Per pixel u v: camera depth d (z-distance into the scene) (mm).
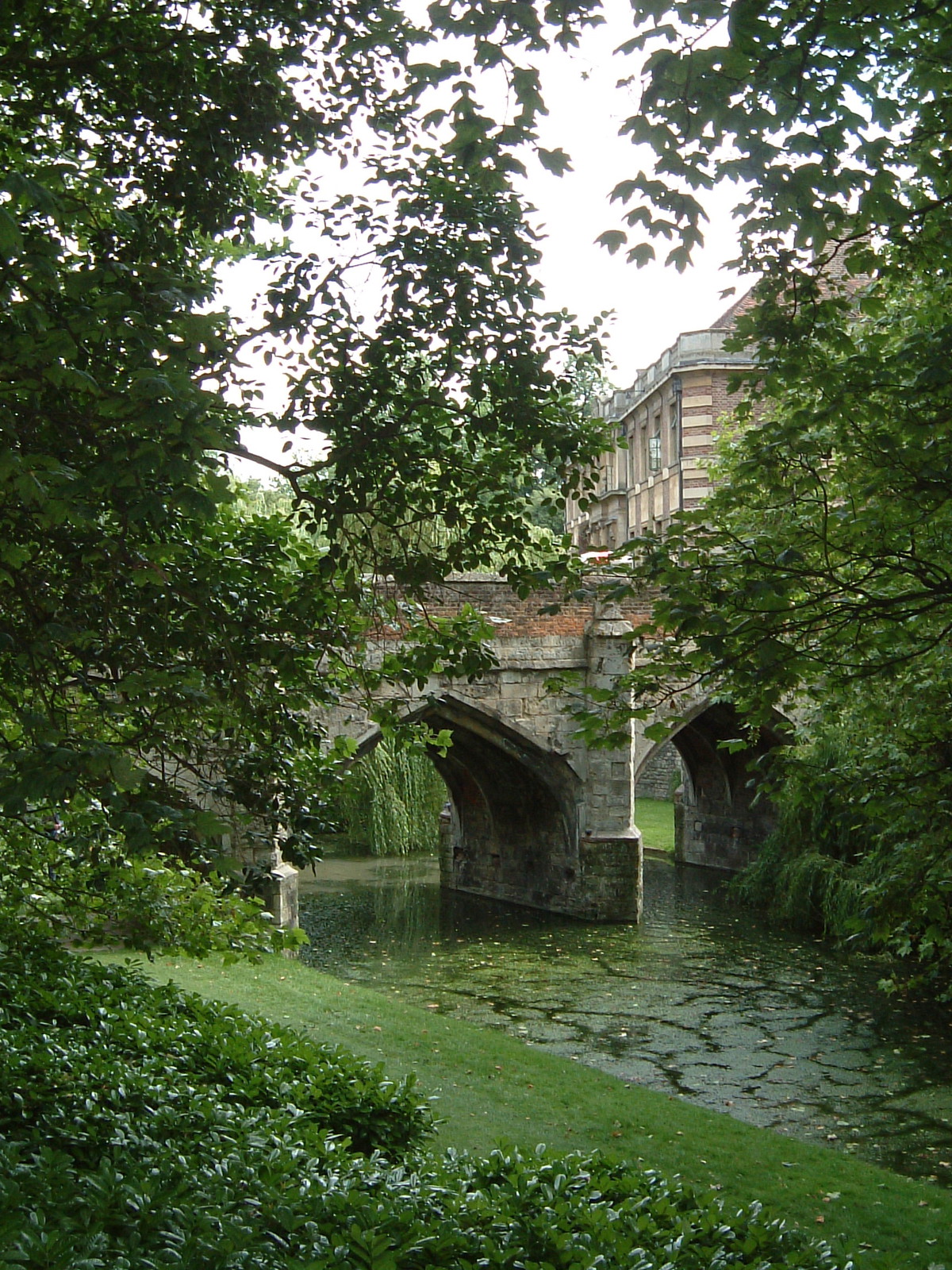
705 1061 16406
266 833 8062
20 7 6945
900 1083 15414
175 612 6996
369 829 35125
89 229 7074
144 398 4578
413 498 7852
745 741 8508
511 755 26406
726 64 4930
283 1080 8625
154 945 8852
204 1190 5789
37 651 5273
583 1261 5141
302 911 28875
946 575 7133
